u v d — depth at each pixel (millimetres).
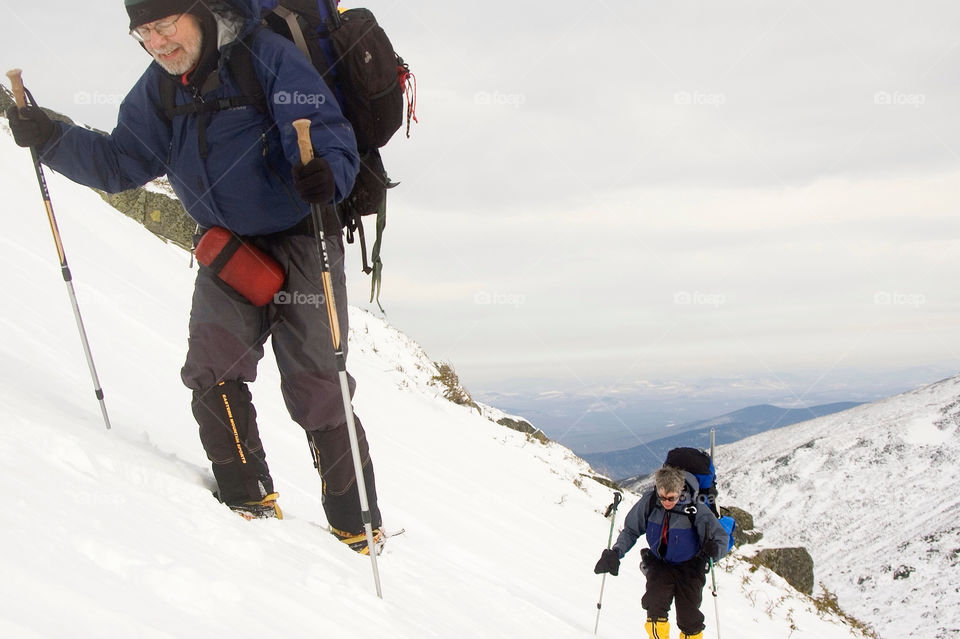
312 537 3375
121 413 4270
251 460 3299
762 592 11148
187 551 2297
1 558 1639
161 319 7836
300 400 3428
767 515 199250
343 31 3164
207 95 3041
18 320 5184
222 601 2051
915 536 165250
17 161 10656
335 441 3541
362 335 16625
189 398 5691
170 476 2973
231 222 3182
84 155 3236
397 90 3289
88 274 7730
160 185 14594
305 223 3316
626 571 8312
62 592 1625
